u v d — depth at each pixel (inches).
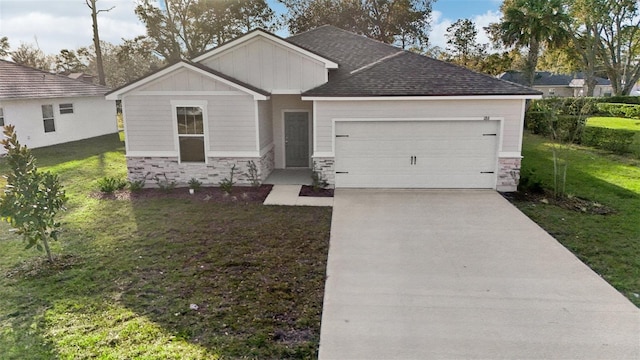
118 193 505.7
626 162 668.7
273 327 217.9
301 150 642.8
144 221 398.3
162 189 518.3
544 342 205.0
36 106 860.0
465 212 424.5
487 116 494.9
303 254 318.7
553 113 490.0
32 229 289.4
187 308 235.9
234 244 338.3
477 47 1638.8
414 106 499.5
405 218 407.2
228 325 218.8
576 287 263.4
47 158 743.1
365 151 517.0
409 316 230.5
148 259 307.3
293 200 472.1
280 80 554.6
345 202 464.1
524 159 699.4
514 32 1203.9
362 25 1514.5
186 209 438.3
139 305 239.6
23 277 277.0
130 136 525.7
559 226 378.6
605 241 341.1
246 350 197.5
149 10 1537.9
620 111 1314.0
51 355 193.5
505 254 318.0
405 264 301.0
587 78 1759.4
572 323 222.1
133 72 2087.8
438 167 516.7
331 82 525.3
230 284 267.3
